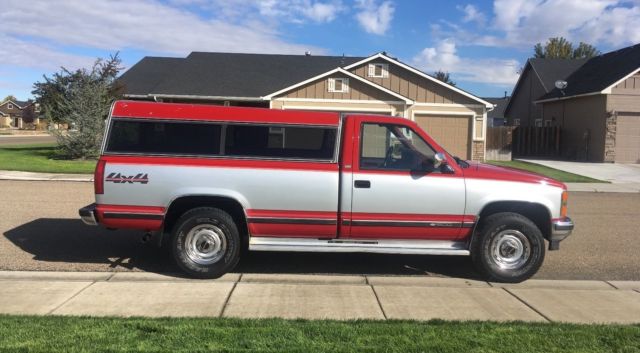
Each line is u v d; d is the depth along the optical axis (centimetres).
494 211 680
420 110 2528
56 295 566
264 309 536
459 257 789
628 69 2533
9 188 1437
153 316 507
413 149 664
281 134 658
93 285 608
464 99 2525
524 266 661
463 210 658
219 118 654
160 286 611
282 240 667
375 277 677
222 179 645
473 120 2527
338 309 541
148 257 748
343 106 2473
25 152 2633
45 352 403
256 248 653
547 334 466
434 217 658
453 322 500
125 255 757
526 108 3762
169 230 675
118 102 659
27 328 454
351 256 786
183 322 480
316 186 650
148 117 651
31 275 645
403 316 523
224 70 3148
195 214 649
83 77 2297
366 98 2470
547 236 684
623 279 693
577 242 909
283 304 553
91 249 785
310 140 661
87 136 2261
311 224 656
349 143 654
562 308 557
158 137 652
